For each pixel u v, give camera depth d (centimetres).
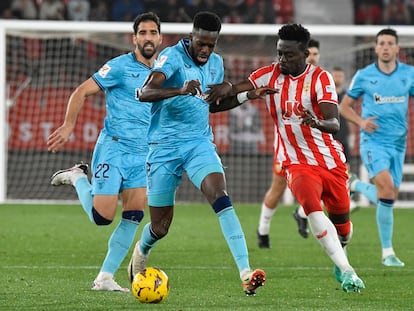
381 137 3678
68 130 2642
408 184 6366
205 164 2381
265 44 6650
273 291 2684
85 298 2469
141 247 2642
